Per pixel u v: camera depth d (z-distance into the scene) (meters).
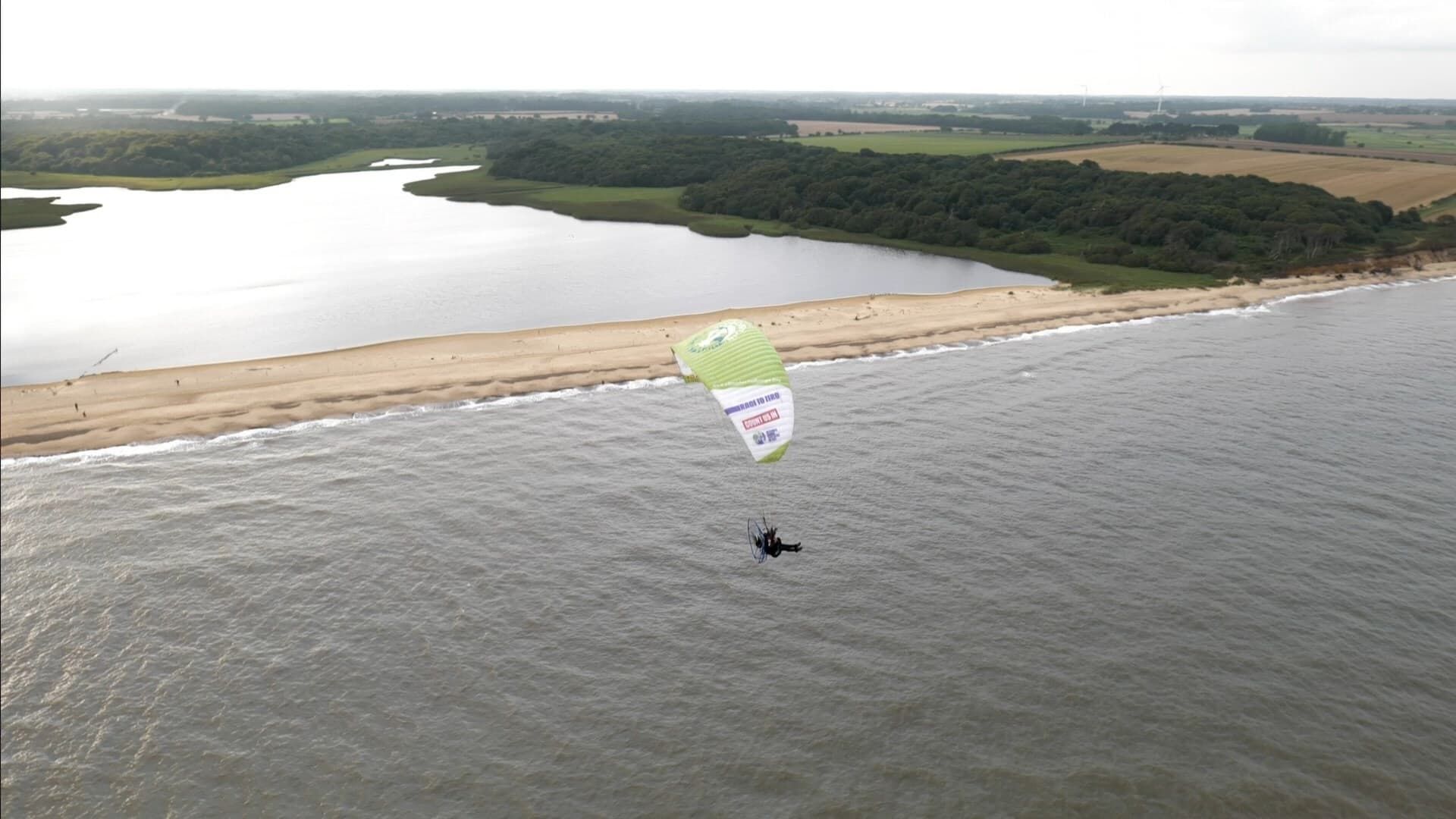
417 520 43.09
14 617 35.81
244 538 41.62
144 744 29.84
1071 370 63.84
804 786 27.98
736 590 37.34
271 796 27.97
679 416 55.97
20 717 30.88
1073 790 27.56
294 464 49.56
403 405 58.22
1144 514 42.69
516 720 30.64
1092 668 32.50
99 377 63.94
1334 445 50.25
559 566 39.16
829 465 48.34
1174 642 33.78
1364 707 30.62
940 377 62.72
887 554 39.66
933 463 48.38
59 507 44.78
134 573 38.94
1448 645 33.56
